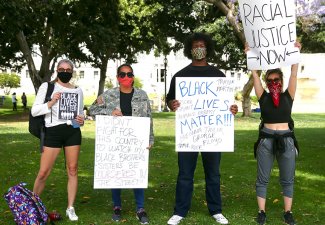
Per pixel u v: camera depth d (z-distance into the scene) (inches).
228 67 1208.2
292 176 218.2
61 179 322.0
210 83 220.2
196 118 220.1
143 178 222.4
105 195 276.1
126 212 238.7
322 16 794.2
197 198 270.4
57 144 218.7
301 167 372.5
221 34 1109.1
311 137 598.9
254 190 290.0
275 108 213.9
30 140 572.1
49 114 217.0
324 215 235.1
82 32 1043.9
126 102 223.5
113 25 1116.5
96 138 218.1
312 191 288.8
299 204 256.4
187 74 223.8
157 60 2645.2
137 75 2669.8
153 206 251.4
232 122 220.7
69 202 225.8
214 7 1146.7
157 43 1315.2
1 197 265.7
